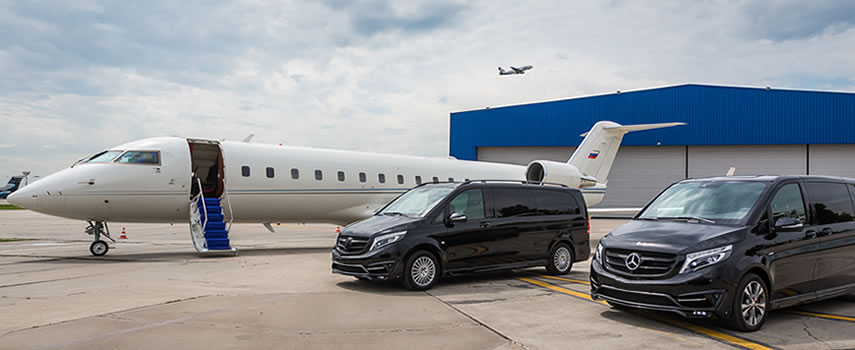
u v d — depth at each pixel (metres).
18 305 7.09
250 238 21.36
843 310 7.32
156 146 14.10
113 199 13.28
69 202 12.85
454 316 6.73
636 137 35.34
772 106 32.97
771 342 5.65
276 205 15.66
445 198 9.27
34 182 13.02
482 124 37.97
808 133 32.44
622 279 6.39
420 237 8.73
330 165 16.75
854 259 7.38
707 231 6.39
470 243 9.28
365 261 8.51
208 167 17.11
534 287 9.05
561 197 10.79
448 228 9.06
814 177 7.47
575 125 35.84
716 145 34.62
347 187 16.92
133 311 6.75
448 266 9.02
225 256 13.67
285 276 10.03
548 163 19.62
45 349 5.06
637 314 6.88
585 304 7.54
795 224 6.49
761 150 34.12
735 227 6.41
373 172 17.64
